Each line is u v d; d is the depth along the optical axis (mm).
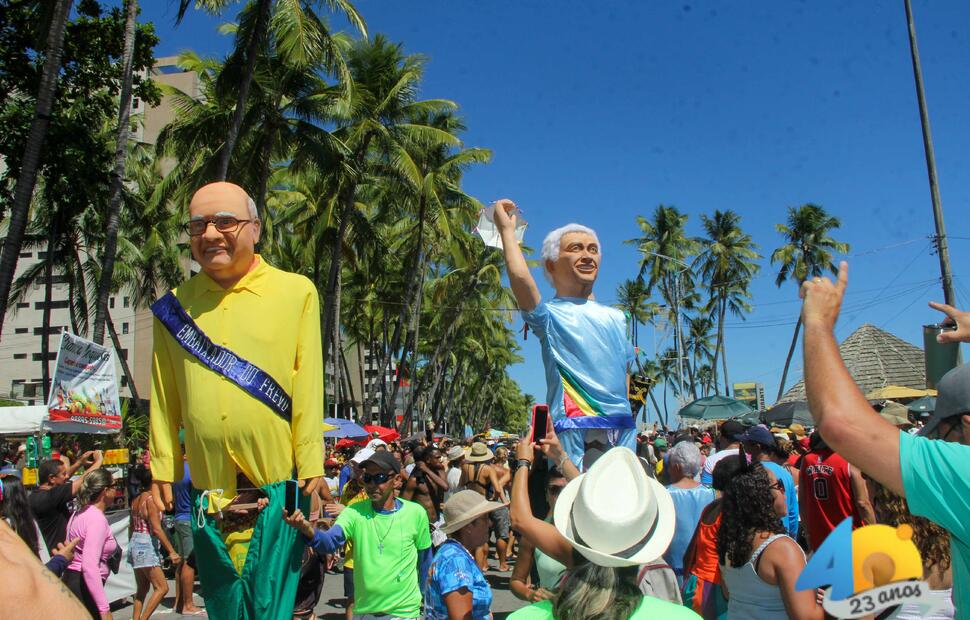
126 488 12875
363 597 5668
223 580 4031
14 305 43750
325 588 11766
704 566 4594
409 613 5660
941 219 15461
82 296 33969
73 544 6422
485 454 11820
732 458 4582
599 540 2828
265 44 19750
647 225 58688
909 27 16109
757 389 33281
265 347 4047
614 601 2699
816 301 2268
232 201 4066
